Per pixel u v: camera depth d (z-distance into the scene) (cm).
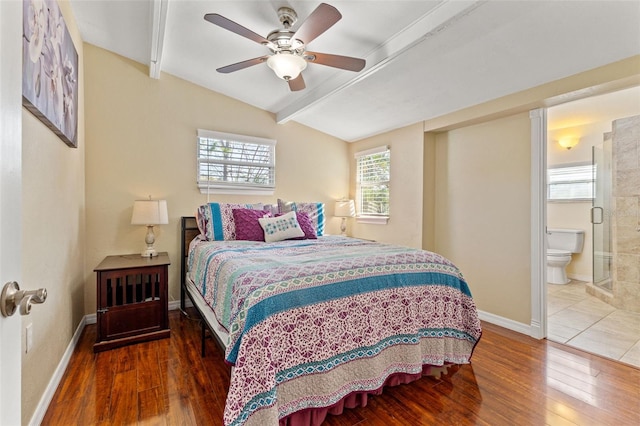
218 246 259
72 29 237
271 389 132
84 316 283
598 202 389
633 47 194
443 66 253
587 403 175
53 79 174
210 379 196
